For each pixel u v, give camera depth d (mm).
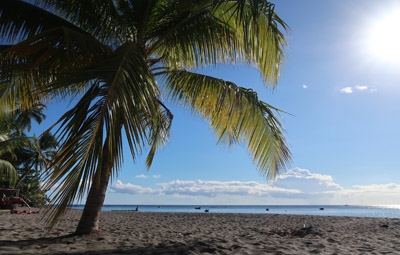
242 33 6145
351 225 10312
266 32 5766
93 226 6016
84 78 4254
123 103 3939
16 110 7578
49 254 4074
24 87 5980
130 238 5984
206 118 7652
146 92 4555
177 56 6688
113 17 6129
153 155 8344
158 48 7070
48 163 3566
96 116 3834
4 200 17297
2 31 5559
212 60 6250
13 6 5559
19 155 26516
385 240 6559
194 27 6047
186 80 6969
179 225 10203
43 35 4996
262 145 7168
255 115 6969
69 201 3572
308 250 5082
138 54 4973
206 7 5945
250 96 6777
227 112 6801
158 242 5637
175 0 6031
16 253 4055
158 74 6836
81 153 3605
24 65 5492
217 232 8094
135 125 4062
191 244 5434
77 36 4891
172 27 6148
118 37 6371
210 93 6785
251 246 5324
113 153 3758
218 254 4551
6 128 16672
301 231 8219
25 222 9117
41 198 25797
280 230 8836
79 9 5949
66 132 3777
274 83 6188
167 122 7473
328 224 10930
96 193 6094
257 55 5770
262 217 15734
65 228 7660
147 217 14914
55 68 5598
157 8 6180
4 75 5570
